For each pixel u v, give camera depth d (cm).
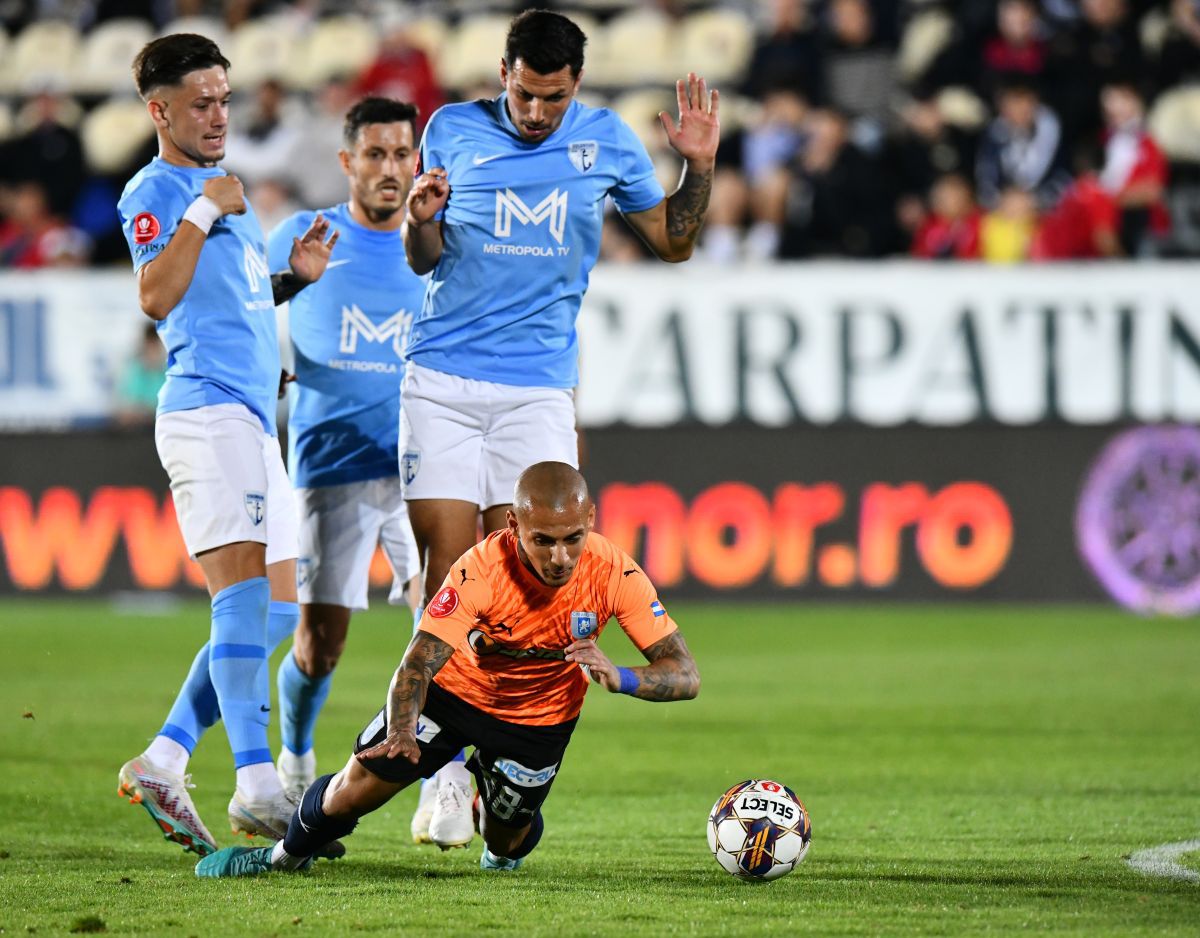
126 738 2977
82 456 5447
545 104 1994
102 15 7288
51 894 1666
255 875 1780
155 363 5416
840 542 5162
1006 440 5094
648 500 5247
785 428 5184
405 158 2353
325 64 6962
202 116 1989
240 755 1909
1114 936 1457
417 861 1906
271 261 2397
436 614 1614
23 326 5478
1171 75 5969
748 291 5200
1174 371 5012
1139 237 5500
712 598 5222
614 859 1919
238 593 1945
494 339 2066
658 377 5247
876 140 6081
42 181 6444
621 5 7100
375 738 1631
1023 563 5084
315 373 2359
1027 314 5081
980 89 6147
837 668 3966
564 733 1703
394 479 2381
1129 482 5031
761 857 1728
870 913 1562
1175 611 4988
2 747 2864
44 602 5441
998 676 3819
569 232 2064
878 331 5150
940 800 2380
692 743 2973
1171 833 2086
